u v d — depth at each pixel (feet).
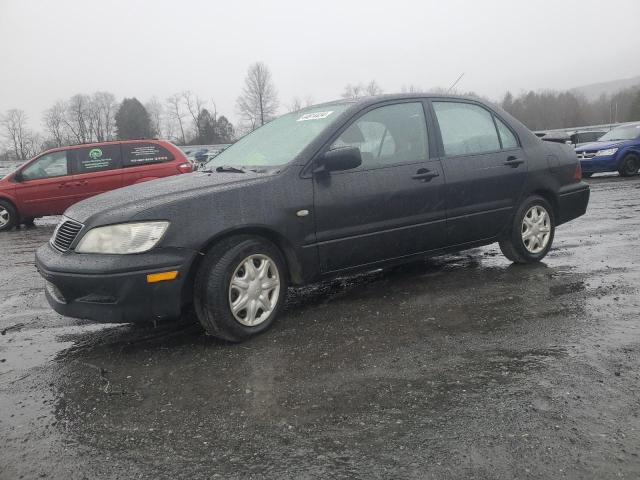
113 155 37.14
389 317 12.76
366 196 13.24
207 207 11.28
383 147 13.93
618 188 40.78
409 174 13.97
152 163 37.55
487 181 15.47
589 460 6.99
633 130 52.44
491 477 6.77
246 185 11.87
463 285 15.16
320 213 12.60
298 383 9.53
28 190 36.42
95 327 13.29
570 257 17.98
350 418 8.28
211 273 11.20
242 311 11.76
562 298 13.48
